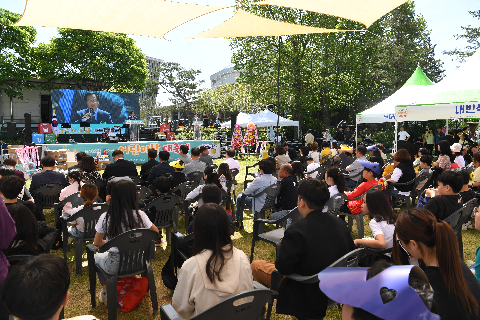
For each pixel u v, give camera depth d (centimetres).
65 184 523
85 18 446
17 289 94
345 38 2227
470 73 786
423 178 578
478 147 895
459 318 133
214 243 179
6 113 2523
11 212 252
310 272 213
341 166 834
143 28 508
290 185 472
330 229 220
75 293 335
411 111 847
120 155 613
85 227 370
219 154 1560
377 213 279
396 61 2625
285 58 2212
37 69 2511
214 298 174
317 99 2309
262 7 1989
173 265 311
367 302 84
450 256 139
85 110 2322
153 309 292
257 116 1705
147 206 417
